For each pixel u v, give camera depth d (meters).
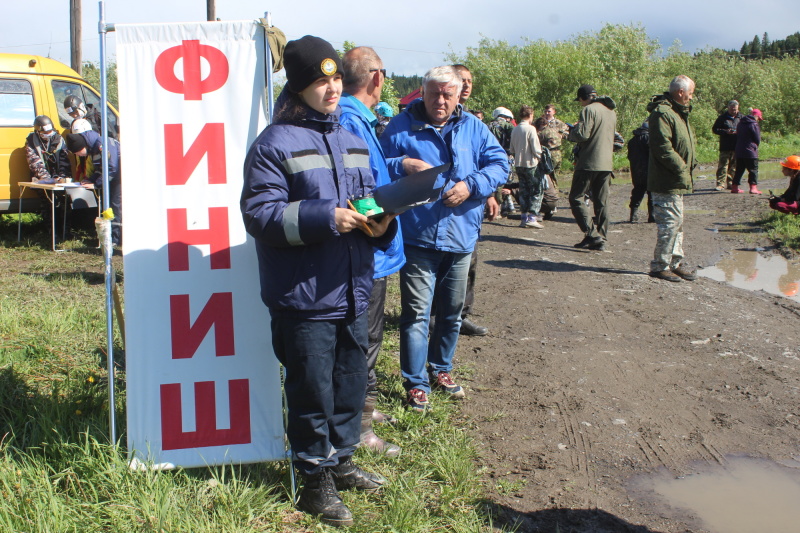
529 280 7.71
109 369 3.14
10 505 2.68
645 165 11.66
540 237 10.55
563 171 23.73
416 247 3.93
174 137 3.07
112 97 19.19
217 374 3.14
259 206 2.60
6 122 9.59
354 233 2.77
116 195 8.26
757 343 5.57
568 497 3.24
